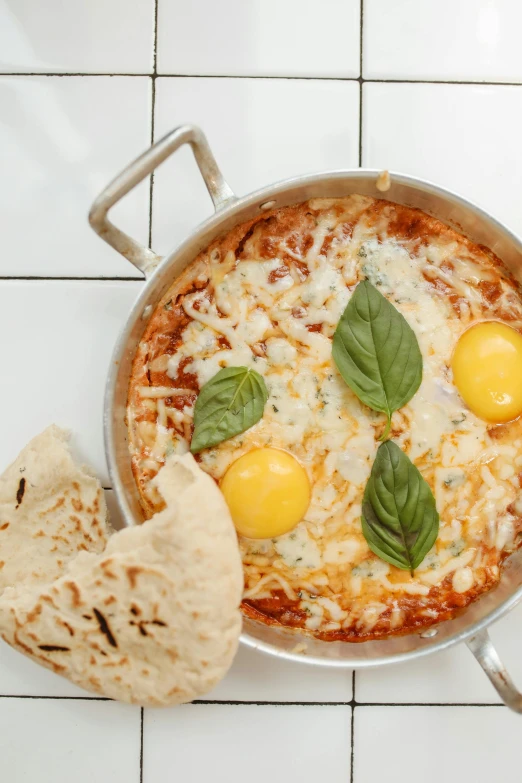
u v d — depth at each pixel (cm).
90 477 50
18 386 54
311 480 50
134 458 50
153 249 54
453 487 50
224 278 51
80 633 47
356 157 54
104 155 54
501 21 54
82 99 54
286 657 48
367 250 51
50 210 54
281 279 50
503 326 51
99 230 47
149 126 54
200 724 54
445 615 51
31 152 54
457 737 54
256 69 54
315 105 54
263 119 54
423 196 49
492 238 50
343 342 49
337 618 50
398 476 49
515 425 51
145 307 49
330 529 50
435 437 50
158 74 54
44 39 54
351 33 54
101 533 50
